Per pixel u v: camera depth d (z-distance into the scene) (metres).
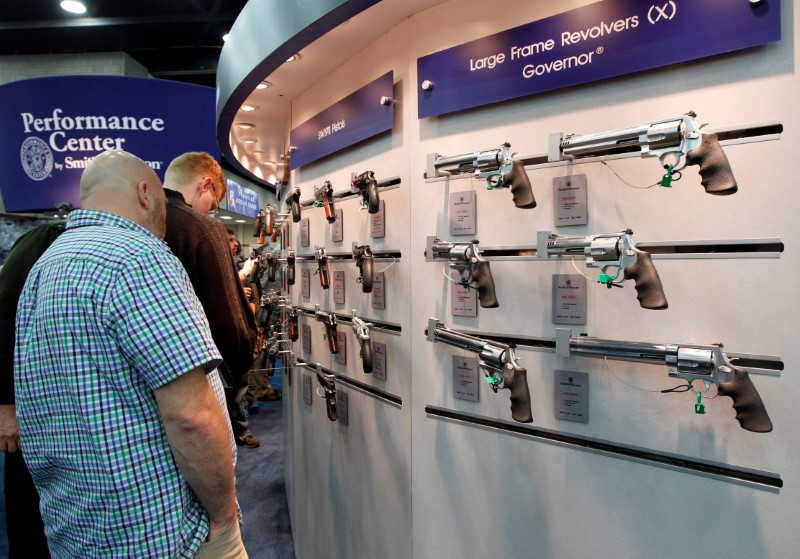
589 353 1.32
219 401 1.13
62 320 0.91
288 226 2.98
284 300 2.93
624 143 1.20
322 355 2.40
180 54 7.74
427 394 1.72
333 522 2.27
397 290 1.83
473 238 1.58
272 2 1.64
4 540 2.64
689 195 1.23
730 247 1.19
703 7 1.16
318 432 2.43
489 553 1.58
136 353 0.90
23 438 1.00
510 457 1.53
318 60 2.06
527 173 1.46
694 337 1.22
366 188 1.78
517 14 1.46
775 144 1.12
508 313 1.52
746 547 1.17
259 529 2.85
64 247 0.98
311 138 2.37
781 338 1.12
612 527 1.35
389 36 1.81
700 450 1.23
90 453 0.90
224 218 10.09
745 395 1.08
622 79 1.31
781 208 1.12
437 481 1.70
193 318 0.96
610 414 1.35
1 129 3.30
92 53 7.02
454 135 1.62
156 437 0.94
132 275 0.92
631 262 1.17
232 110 2.30
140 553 0.91
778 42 1.11
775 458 1.14
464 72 1.56
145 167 1.17
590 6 1.31
